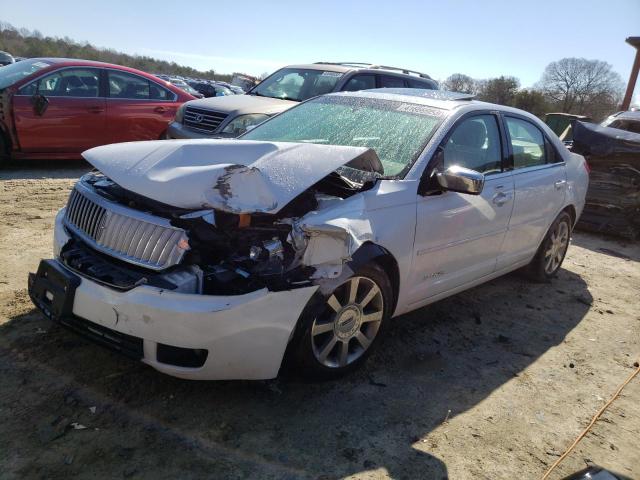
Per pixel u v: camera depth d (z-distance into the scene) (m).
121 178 2.99
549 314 4.93
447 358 3.91
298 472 2.63
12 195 6.74
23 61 8.87
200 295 2.71
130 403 2.98
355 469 2.70
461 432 3.09
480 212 4.15
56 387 3.04
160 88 9.38
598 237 8.15
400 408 3.23
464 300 5.02
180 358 2.82
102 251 3.04
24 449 2.57
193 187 2.78
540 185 4.93
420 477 2.71
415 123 4.06
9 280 4.23
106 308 2.80
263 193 2.82
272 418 3.00
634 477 2.88
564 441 3.13
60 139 8.34
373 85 8.94
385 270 3.54
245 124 7.67
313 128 4.32
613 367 4.07
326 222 2.99
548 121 19.80
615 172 7.82
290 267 2.91
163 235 2.84
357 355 3.48
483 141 4.36
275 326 2.88
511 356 4.06
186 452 2.67
